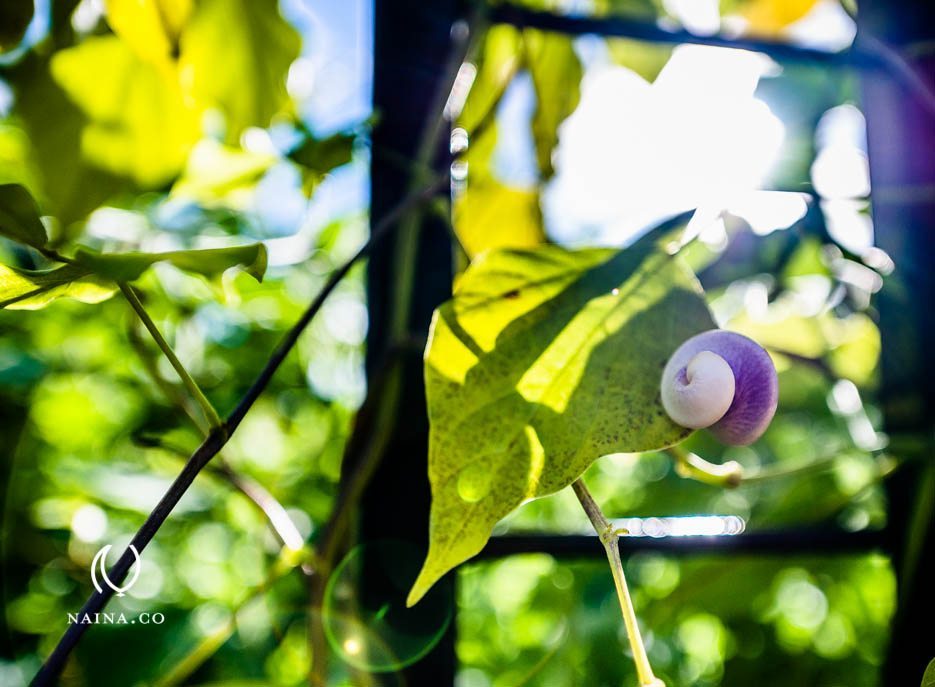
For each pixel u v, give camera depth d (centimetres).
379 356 36
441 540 23
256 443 68
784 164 47
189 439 56
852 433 51
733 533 35
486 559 33
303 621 53
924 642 35
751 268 49
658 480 77
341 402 63
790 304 52
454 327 25
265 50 41
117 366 58
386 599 32
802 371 69
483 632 80
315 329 65
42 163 40
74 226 41
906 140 39
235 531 67
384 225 30
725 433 24
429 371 25
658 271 26
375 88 37
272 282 61
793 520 59
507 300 25
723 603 63
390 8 37
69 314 57
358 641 32
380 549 33
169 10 38
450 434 24
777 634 71
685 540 35
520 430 24
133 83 40
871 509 53
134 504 55
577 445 24
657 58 48
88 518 56
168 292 53
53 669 21
